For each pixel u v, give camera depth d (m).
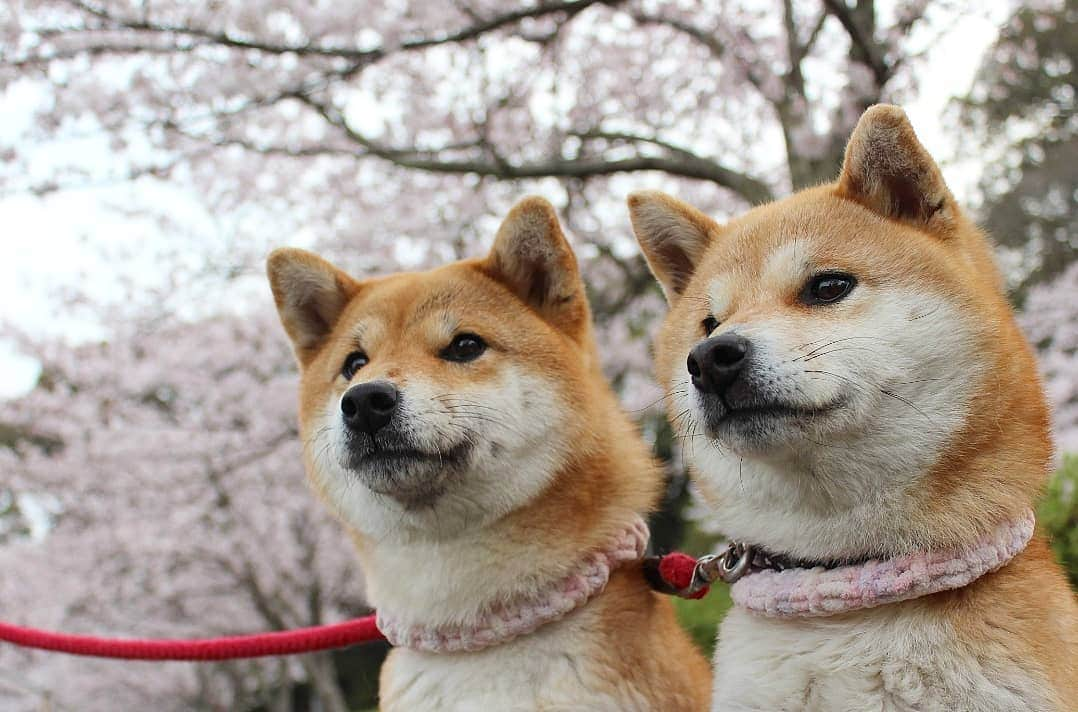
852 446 0.63
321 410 0.78
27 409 2.08
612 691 0.69
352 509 0.75
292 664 3.31
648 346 2.18
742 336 0.63
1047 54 2.92
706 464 0.68
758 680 0.63
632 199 0.75
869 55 1.56
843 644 0.62
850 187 0.68
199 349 2.11
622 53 1.94
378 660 3.79
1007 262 3.10
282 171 2.00
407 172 2.01
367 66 1.67
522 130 1.92
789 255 0.67
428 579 0.72
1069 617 0.62
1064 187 3.25
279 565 2.62
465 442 0.72
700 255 0.74
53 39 1.62
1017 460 0.63
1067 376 2.00
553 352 0.75
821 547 0.64
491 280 0.79
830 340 0.63
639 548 0.74
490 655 0.71
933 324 0.63
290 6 1.64
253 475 2.19
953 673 0.60
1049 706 0.59
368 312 0.79
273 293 0.82
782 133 1.63
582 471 0.73
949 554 0.61
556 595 0.70
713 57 1.82
